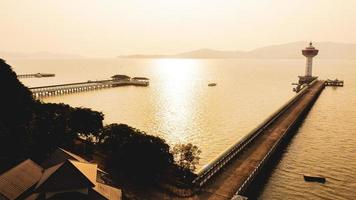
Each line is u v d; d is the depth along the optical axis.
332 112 122.69
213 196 46.72
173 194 46.75
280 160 69.75
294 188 55.78
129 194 45.91
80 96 156.00
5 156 52.25
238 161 61.22
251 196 52.97
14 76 78.19
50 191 36.62
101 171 50.69
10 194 38.34
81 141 68.75
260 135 80.31
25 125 61.25
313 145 80.31
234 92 177.25
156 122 100.69
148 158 50.44
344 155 72.44
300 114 107.50
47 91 152.88
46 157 52.50
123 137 57.22
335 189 55.00
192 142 79.94
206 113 115.56
